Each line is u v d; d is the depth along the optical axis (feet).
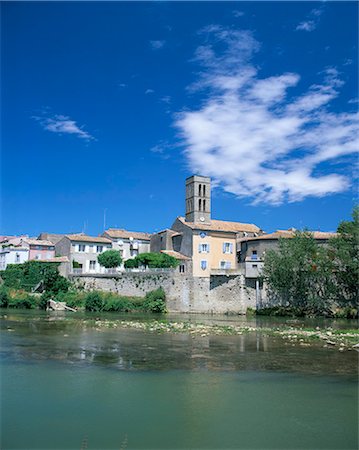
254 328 140.56
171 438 41.88
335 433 43.65
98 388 58.13
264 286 219.41
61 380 62.03
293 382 62.49
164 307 218.38
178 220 285.43
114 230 324.60
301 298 213.87
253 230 308.81
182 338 110.11
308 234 221.05
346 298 208.44
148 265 254.88
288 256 212.43
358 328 148.46
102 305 224.53
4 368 69.36
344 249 204.54
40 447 39.37
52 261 267.18
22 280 262.88
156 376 65.31
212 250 269.64
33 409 49.37
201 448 39.78
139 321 162.50
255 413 49.03
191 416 47.83
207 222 290.76
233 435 42.88
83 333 119.03
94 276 250.98
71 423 45.29
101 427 44.32
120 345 96.07
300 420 47.06
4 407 49.96
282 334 122.31
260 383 61.87
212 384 61.11
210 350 90.58
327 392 57.52
